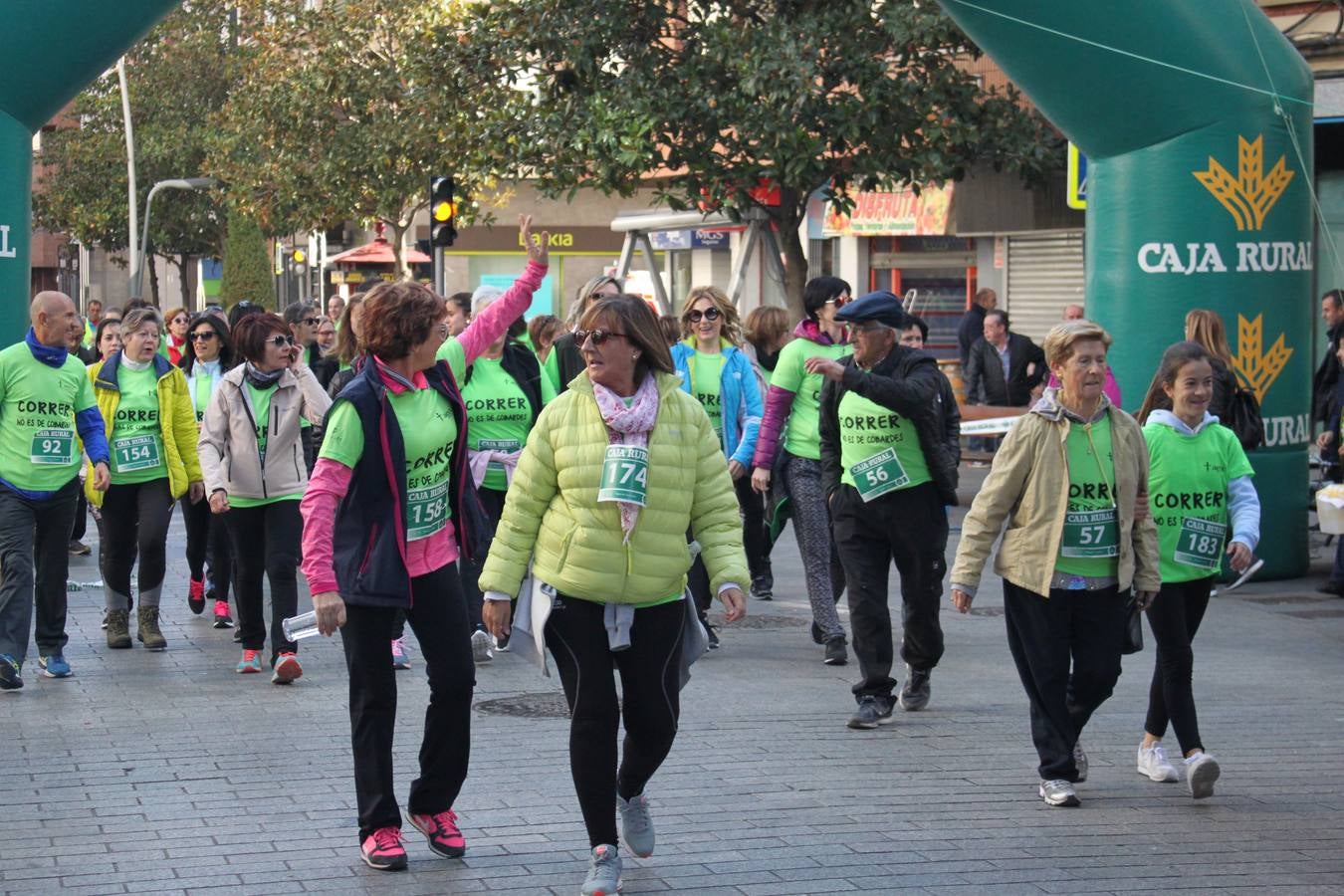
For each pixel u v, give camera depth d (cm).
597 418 570
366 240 4644
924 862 610
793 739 813
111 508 1083
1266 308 1360
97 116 4716
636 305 576
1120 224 1366
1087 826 661
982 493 696
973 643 1102
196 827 654
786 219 2200
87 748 795
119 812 676
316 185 3291
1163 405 732
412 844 637
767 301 3175
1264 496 1373
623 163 2036
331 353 1389
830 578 1030
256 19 3656
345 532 594
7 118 1227
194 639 1135
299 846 627
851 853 620
